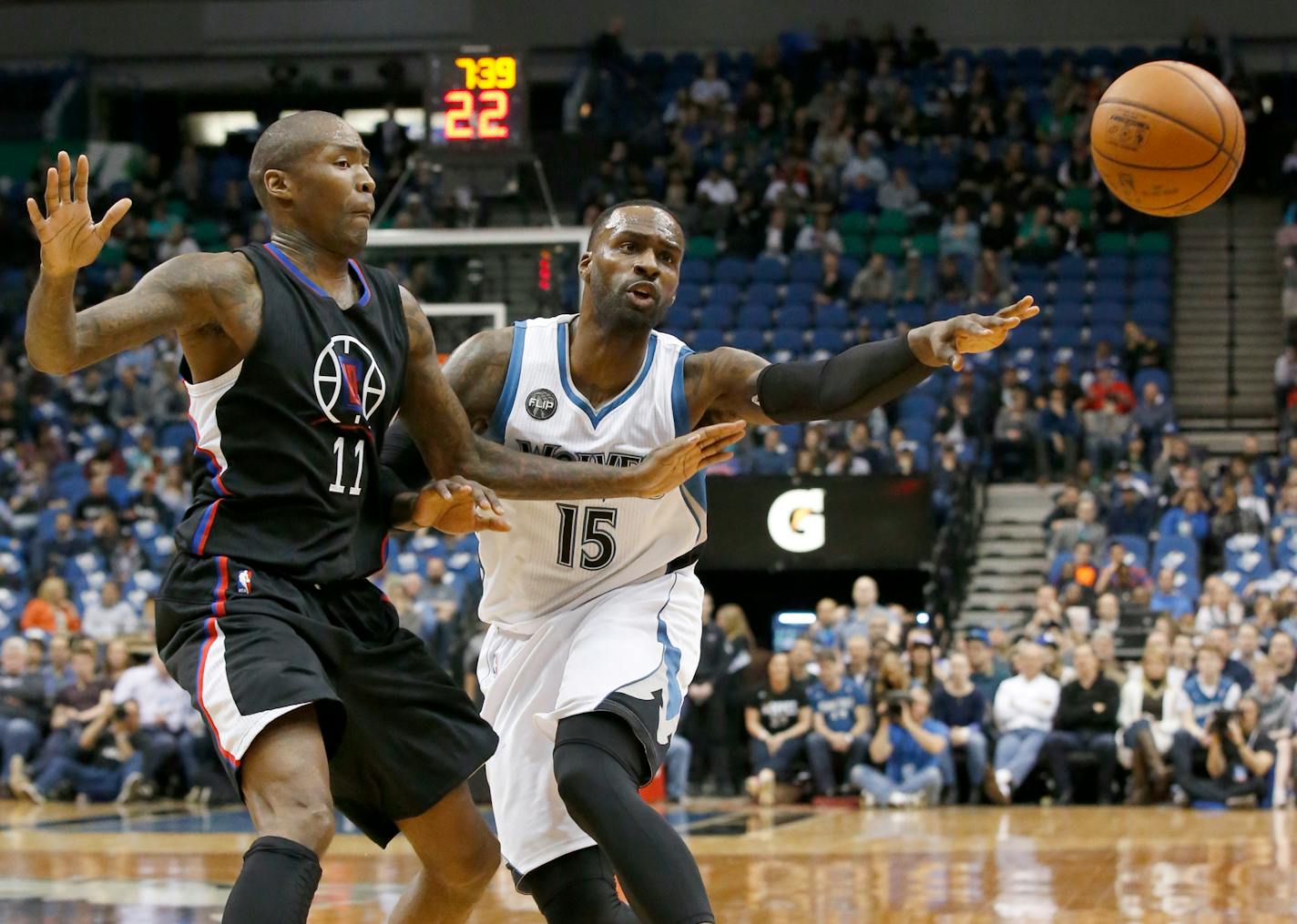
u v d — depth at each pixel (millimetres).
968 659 18125
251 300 4867
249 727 4559
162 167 35625
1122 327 26859
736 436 4980
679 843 4832
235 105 36156
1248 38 32625
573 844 5449
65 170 4262
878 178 30172
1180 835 13570
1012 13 33375
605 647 5355
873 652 18125
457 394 5652
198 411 4953
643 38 34375
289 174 5035
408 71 35094
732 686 18625
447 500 5070
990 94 31328
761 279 28469
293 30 35250
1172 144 5629
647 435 5621
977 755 17391
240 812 17266
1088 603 19594
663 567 5742
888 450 22656
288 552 4898
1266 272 29250
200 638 4785
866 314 27047
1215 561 21078
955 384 24875
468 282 19406
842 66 32344
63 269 4309
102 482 23406
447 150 17922
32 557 22344
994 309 26703
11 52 35844
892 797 17219
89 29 35656
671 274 5551
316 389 4910
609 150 30797
